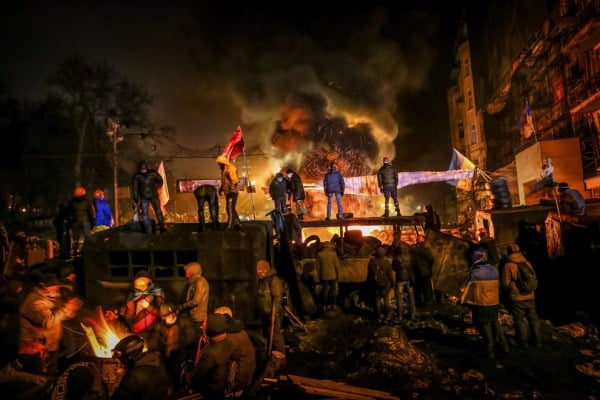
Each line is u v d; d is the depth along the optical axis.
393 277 10.15
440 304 11.33
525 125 25.05
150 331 6.43
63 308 5.78
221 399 4.86
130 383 3.94
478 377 6.73
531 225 12.86
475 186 31.55
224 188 9.57
